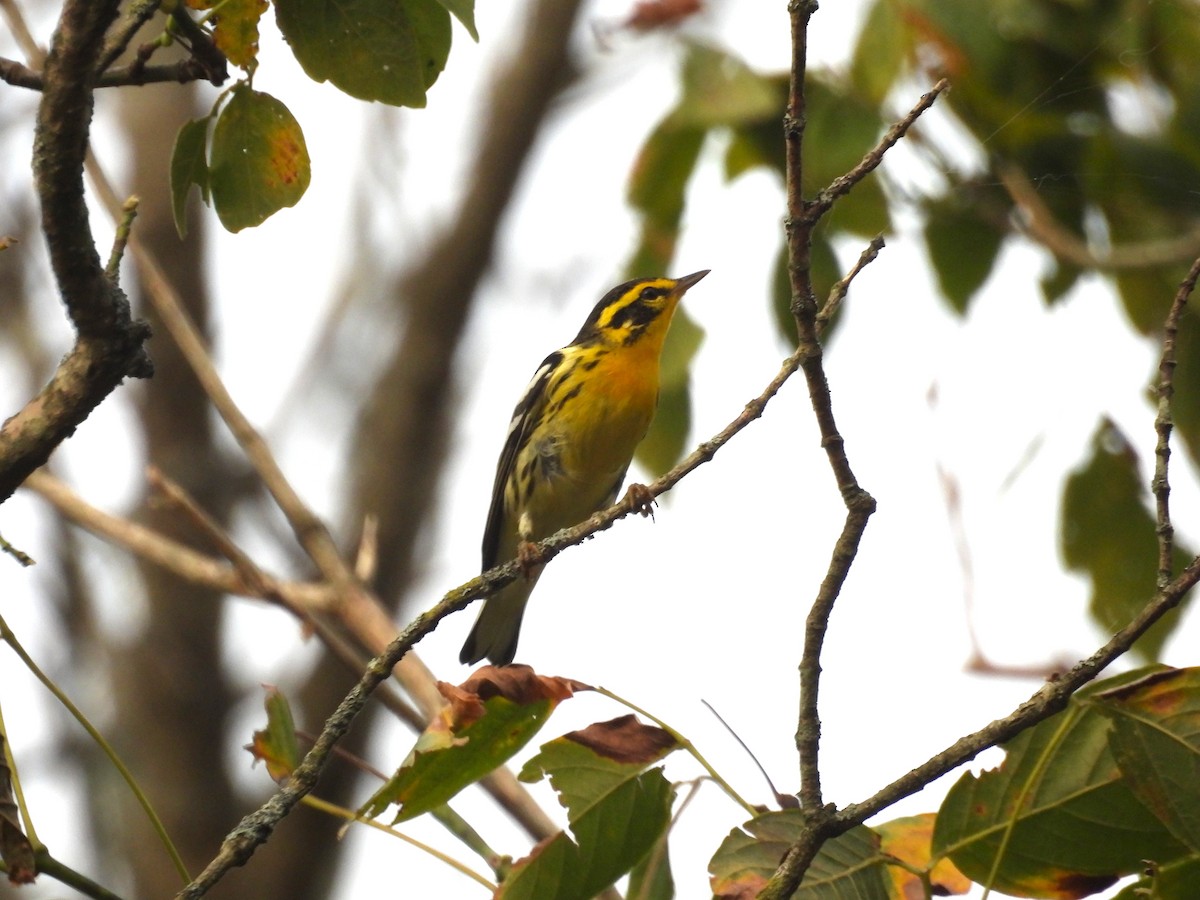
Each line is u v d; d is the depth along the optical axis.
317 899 18.78
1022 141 11.30
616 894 7.96
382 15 6.63
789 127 6.43
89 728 6.32
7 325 18.12
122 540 10.13
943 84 6.52
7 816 6.14
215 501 18.61
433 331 19.67
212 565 9.95
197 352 10.29
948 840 6.39
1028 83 11.09
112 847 18.31
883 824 6.95
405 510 19.05
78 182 5.89
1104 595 10.76
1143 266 11.11
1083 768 6.26
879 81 10.91
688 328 12.03
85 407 6.48
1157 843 6.21
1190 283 6.62
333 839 18.95
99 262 6.21
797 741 6.36
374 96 6.81
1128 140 11.18
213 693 19.02
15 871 6.11
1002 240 11.59
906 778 6.07
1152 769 5.96
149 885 18.03
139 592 19.12
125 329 6.38
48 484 10.37
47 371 18.00
